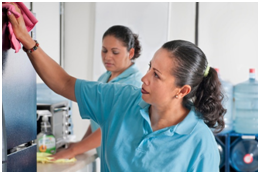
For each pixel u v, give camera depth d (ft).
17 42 4.67
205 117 4.92
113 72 7.83
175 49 4.59
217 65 11.94
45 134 6.79
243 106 11.39
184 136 4.78
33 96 5.32
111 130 5.08
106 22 12.45
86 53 12.67
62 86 5.27
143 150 4.82
